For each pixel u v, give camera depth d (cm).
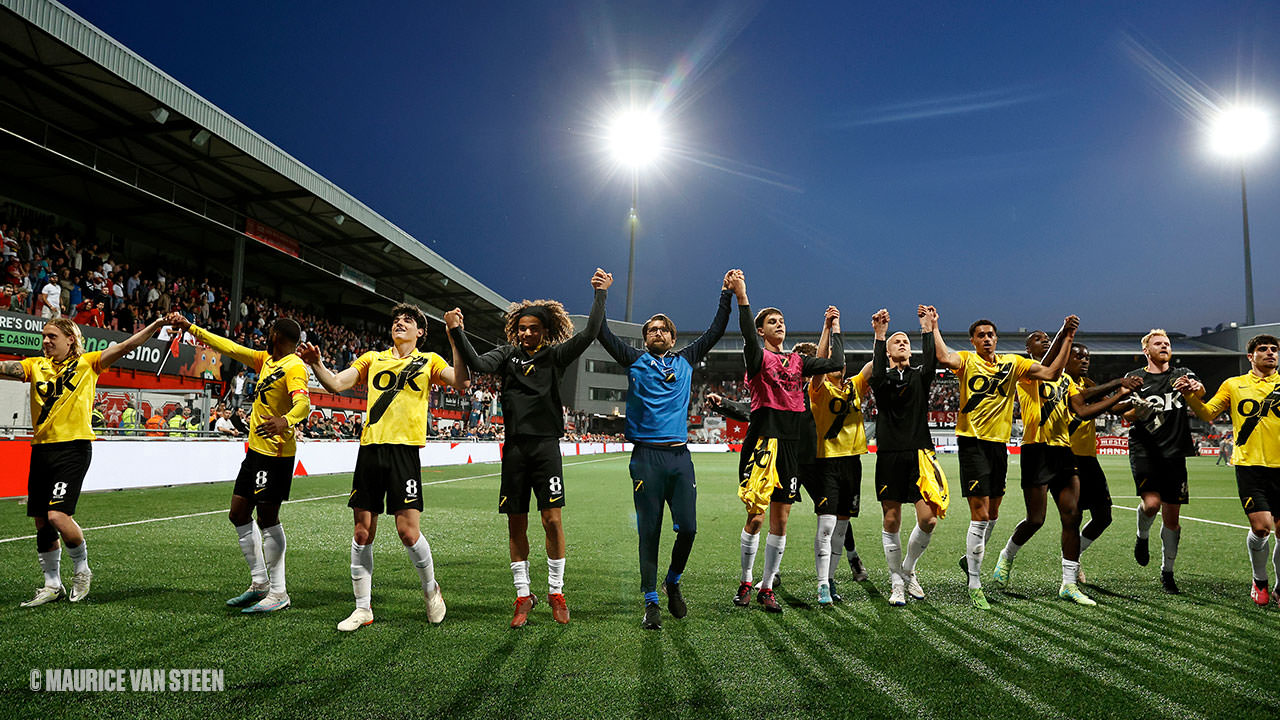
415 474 359
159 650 310
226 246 2170
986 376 445
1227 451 2698
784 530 402
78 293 1480
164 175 1741
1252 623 379
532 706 250
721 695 262
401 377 365
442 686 269
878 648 325
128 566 491
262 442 383
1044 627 366
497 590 438
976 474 432
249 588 427
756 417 419
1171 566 467
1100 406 430
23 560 507
